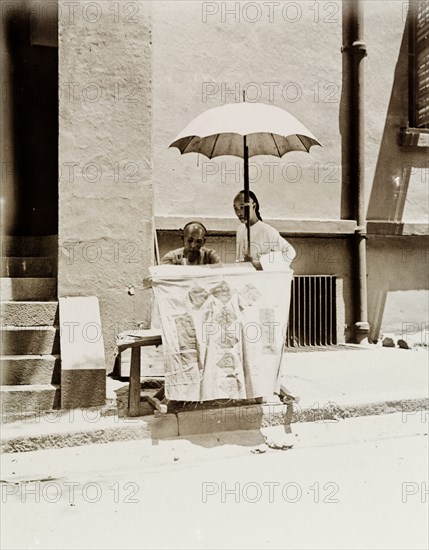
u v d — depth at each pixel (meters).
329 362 7.18
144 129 6.48
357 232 8.74
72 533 3.37
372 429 5.23
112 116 6.37
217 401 5.15
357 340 8.80
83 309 5.66
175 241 7.73
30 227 7.58
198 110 7.96
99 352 5.21
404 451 4.82
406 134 9.10
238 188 8.16
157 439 4.73
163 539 3.29
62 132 6.20
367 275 8.97
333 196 8.80
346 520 3.53
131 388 4.91
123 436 4.68
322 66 8.70
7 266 6.72
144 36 6.50
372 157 9.00
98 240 6.29
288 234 8.49
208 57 8.03
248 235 5.66
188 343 4.91
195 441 4.77
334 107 8.79
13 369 5.28
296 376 6.30
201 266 5.11
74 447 4.54
